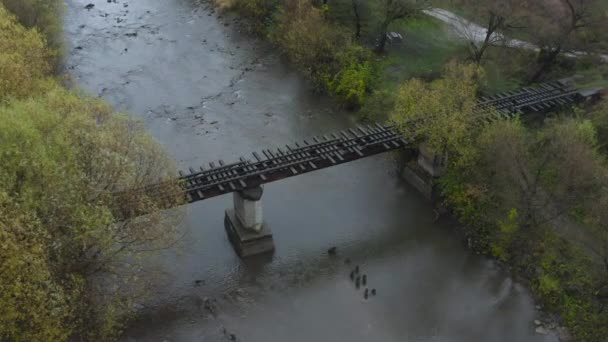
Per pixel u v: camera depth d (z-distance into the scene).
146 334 43.25
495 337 44.00
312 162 50.41
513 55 70.81
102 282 41.34
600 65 68.62
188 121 67.88
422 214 55.47
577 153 48.78
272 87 75.56
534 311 46.03
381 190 58.41
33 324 31.95
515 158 49.88
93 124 41.03
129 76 76.12
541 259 48.44
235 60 81.25
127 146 41.84
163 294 46.47
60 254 34.81
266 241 50.31
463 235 52.94
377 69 74.00
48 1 69.00
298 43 75.50
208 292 46.94
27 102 40.72
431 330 44.56
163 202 42.66
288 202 56.31
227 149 63.28
